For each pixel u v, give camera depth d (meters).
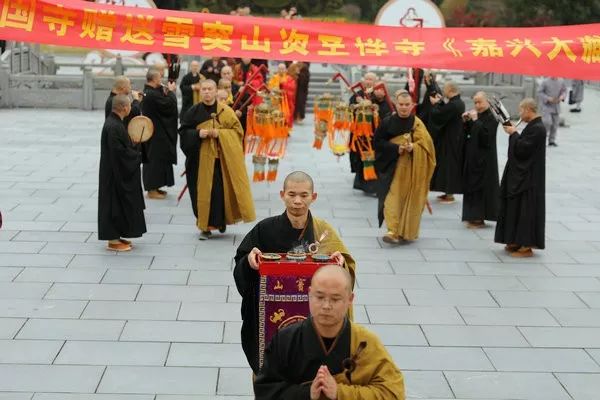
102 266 10.30
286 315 5.35
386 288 9.87
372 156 14.01
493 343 8.32
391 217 11.48
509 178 11.12
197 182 11.40
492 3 35.69
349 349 4.30
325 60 6.77
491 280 10.28
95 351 7.83
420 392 7.20
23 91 24.47
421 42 6.79
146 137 11.12
